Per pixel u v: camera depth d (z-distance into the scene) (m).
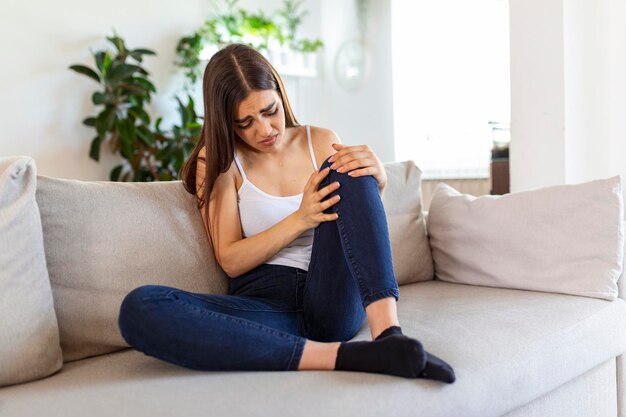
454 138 4.55
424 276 1.96
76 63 3.86
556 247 1.69
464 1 4.41
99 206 1.42
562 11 2.74
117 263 1.40
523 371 1.26
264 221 1.52
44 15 3.71
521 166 2.97
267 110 1.46
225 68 1.44
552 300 1.59
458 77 4.49
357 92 5.00
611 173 2.98
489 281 1.80
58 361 1.24
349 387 1.05
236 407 0.98
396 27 4.72
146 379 1.14
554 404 1.42
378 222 1.28
